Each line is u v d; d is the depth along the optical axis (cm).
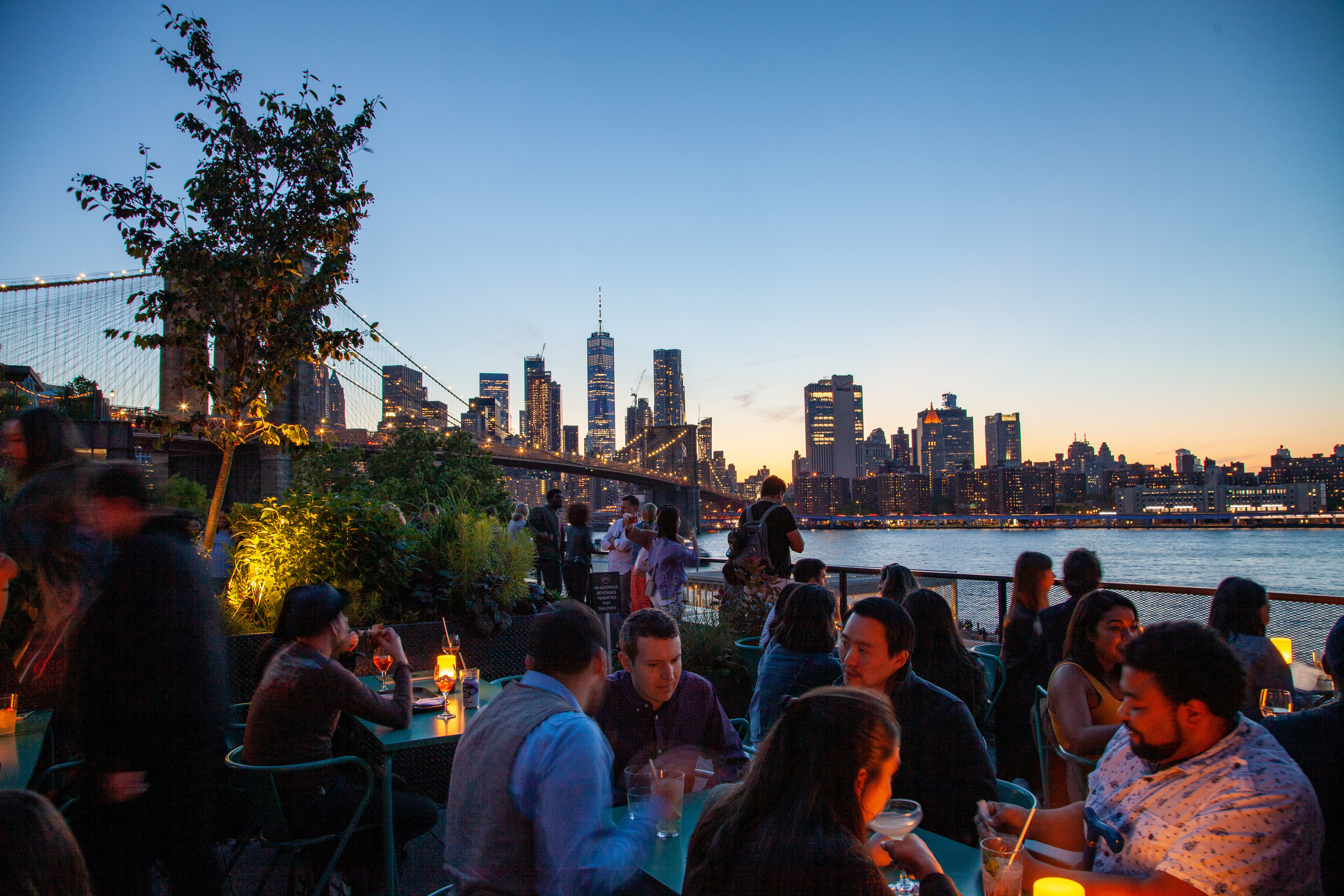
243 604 585
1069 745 329
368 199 768
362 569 576
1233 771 201
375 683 492
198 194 700
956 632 373
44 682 464
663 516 771
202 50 705
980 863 242
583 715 225
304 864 353
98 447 2473
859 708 161
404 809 367
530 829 209
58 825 147
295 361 752
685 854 250
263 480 3212
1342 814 238
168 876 262
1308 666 433
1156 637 213
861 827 157
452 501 700
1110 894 202
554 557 1046
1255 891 190
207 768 260
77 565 318
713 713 336
